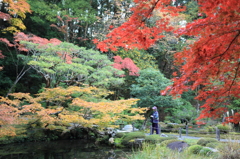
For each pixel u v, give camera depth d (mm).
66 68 8742
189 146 6223
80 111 10008
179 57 2848
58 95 8531
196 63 2709
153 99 11188
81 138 10852
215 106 3480
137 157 5027
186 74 2910
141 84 11930
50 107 9633
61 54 9812
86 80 10641
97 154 7273
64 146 8828
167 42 16109
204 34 2510
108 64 10312
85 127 9523
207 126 11805
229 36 2367
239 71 2928
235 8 2016
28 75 14117
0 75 12445
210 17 2342
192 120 12680
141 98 11492
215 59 2650
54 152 7637
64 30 13727
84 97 10133
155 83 11469
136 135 8500
